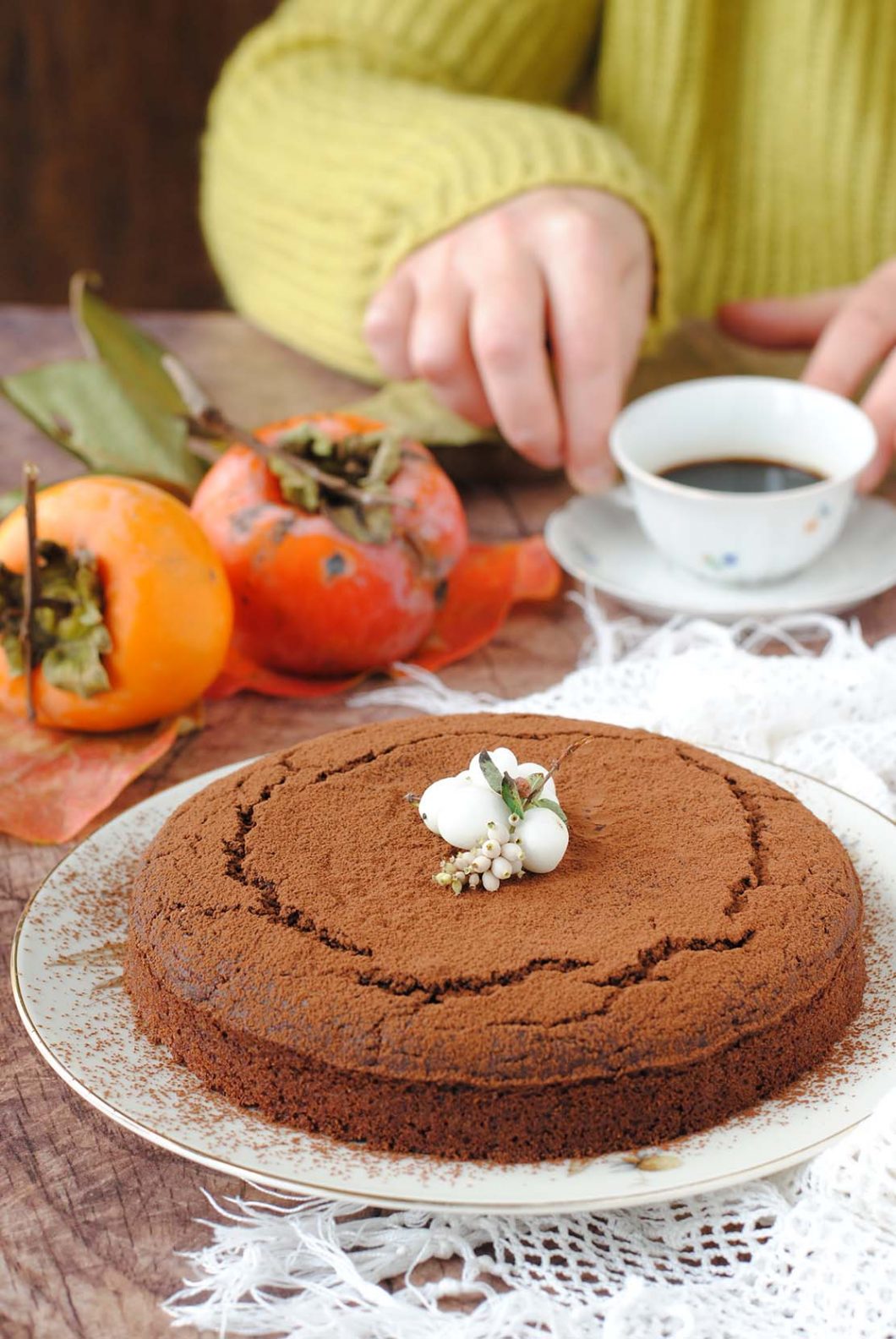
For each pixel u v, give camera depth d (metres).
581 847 0.61
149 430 0.79
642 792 0.63
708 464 0.82
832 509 0.77
